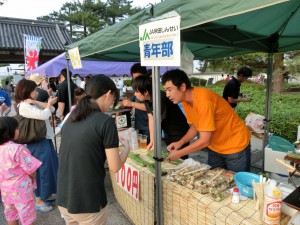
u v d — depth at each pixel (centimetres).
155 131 182
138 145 271
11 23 1078
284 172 262
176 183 180
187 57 204
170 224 184
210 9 129
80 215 140
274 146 272
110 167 138
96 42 249
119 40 209
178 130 255
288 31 320
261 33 318
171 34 148
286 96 782
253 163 379
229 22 243
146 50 172
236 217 134
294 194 128
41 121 265
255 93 851
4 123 204
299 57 948
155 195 193
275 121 466
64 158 142
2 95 557
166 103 245
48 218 274
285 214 131
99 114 139
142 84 235
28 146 270
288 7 244
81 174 136
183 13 143
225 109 194
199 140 177
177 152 183
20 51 970
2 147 203
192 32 231
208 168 195
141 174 211
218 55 426
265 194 124
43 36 1083
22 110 257
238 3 117
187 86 178
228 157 207
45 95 375
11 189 208
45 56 1005
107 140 135
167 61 154
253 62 1030
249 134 217
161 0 161
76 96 345
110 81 150
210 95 183
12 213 220
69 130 141
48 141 284
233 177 173
